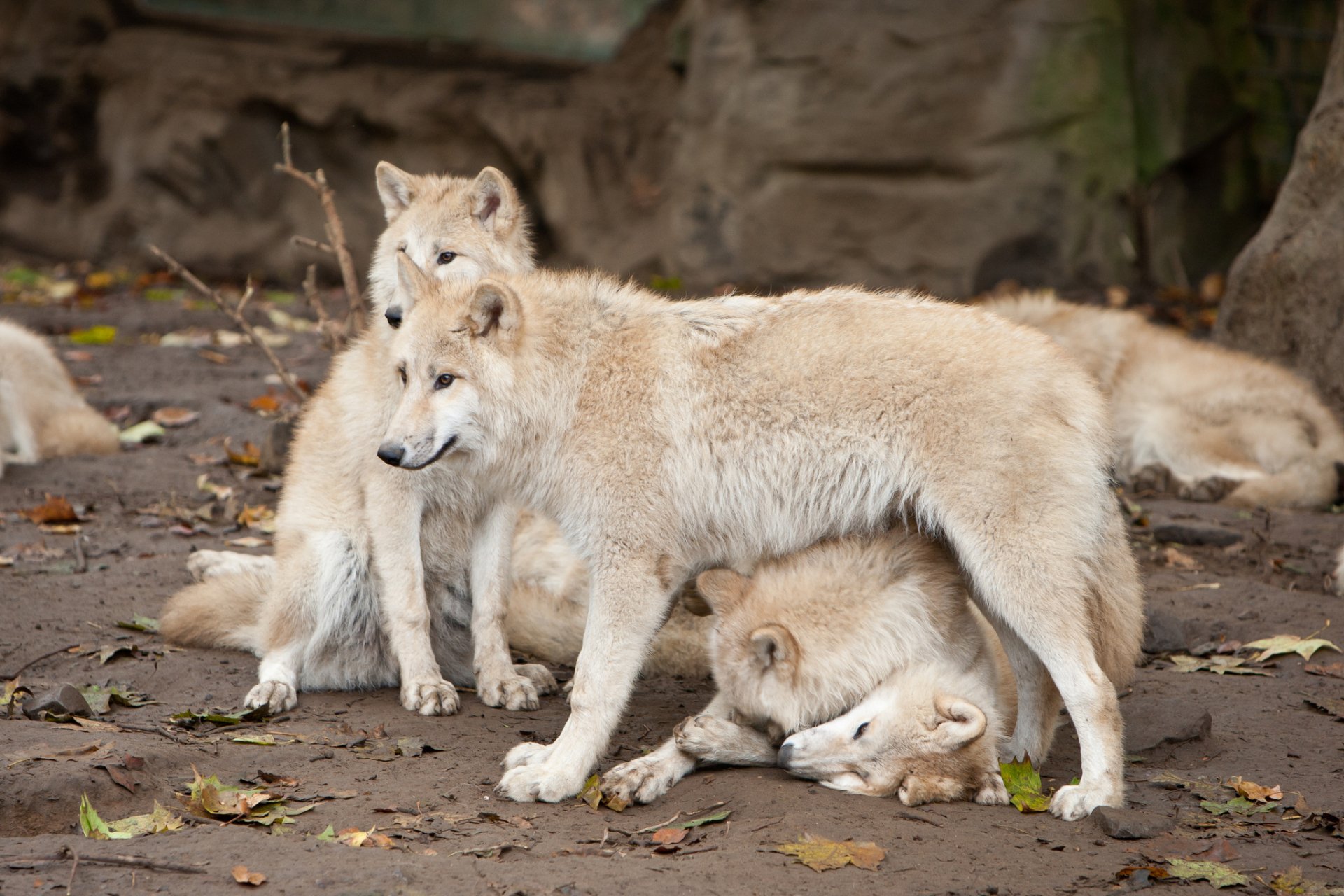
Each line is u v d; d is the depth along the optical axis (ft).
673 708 30.45
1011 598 24.79
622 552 26.09
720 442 26.27
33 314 82.53
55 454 50.29
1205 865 21.21
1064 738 29.32
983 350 25.70
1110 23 82.94
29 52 105.60
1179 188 88.22
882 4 84.48
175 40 107.14
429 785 24.63
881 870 20.98
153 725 26.84
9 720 26.16
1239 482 50.83
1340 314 56.80
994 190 82.53
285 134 46.80
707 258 89.25
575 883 20.01
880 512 26.17
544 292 27.50
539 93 102.99
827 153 85.25
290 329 80.69
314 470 31.91
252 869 20.06
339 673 31.24
